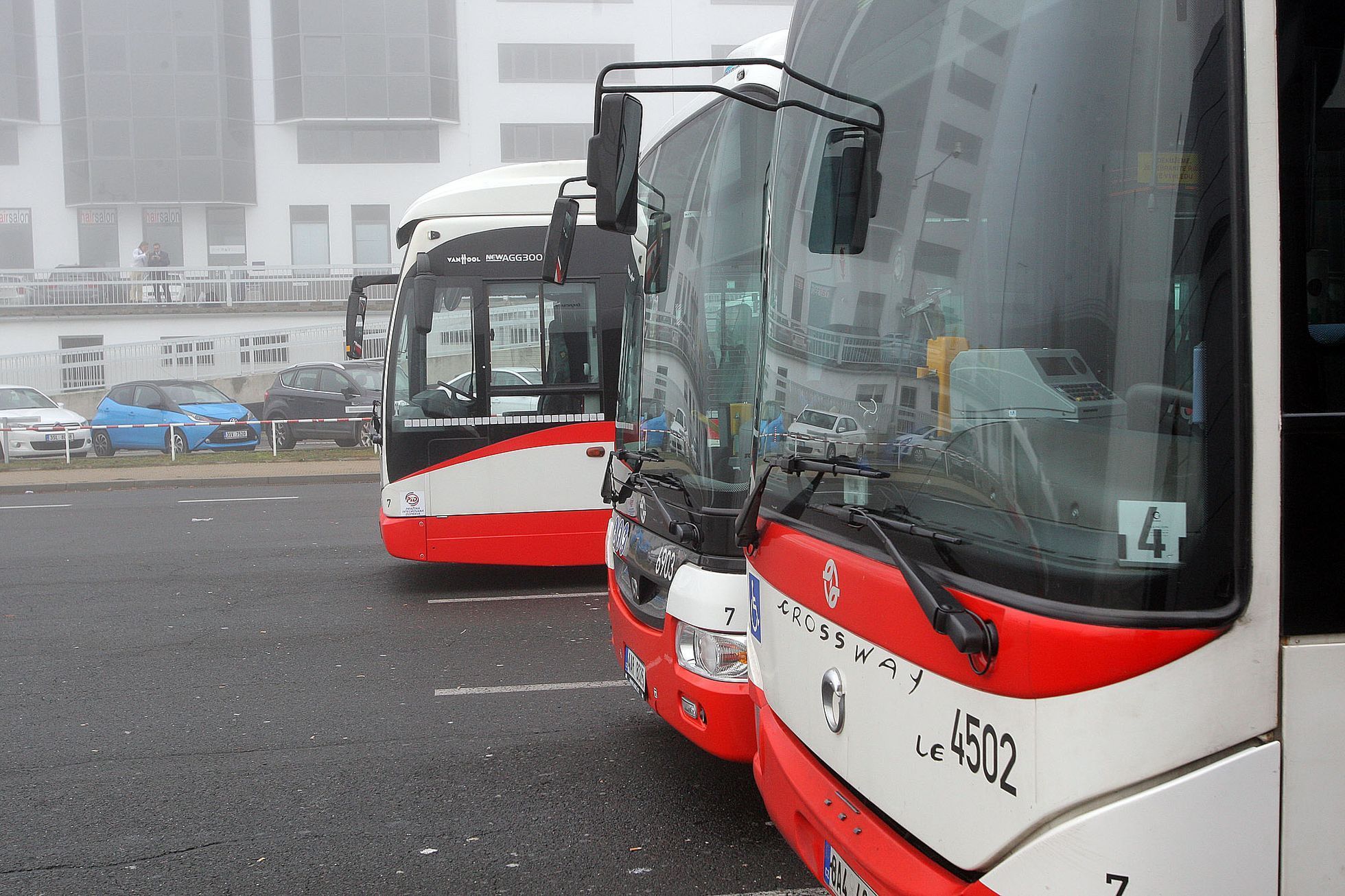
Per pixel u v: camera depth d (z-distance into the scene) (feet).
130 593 31.09
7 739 18.71
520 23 125.80
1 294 108.06
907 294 8.29
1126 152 6.31
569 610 27.53
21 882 13.30
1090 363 6.42
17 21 123.75
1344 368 5.98
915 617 7.65
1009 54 7.26
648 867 13.38
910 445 8.07
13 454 76.43
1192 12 6.03
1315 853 6.03
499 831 14.52
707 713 12.75
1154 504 6.04
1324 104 5.98
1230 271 5.89
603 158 10.80
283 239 128.06
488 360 29.89
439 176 127.95
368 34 123.95
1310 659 5.96
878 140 8.92
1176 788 5.93
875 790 8.36
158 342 103.40
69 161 125.39
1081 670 6.17
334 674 22.25
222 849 14.16
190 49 124.26
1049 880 6.35
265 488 59.11
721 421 13.15
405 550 29.60
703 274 14.11
